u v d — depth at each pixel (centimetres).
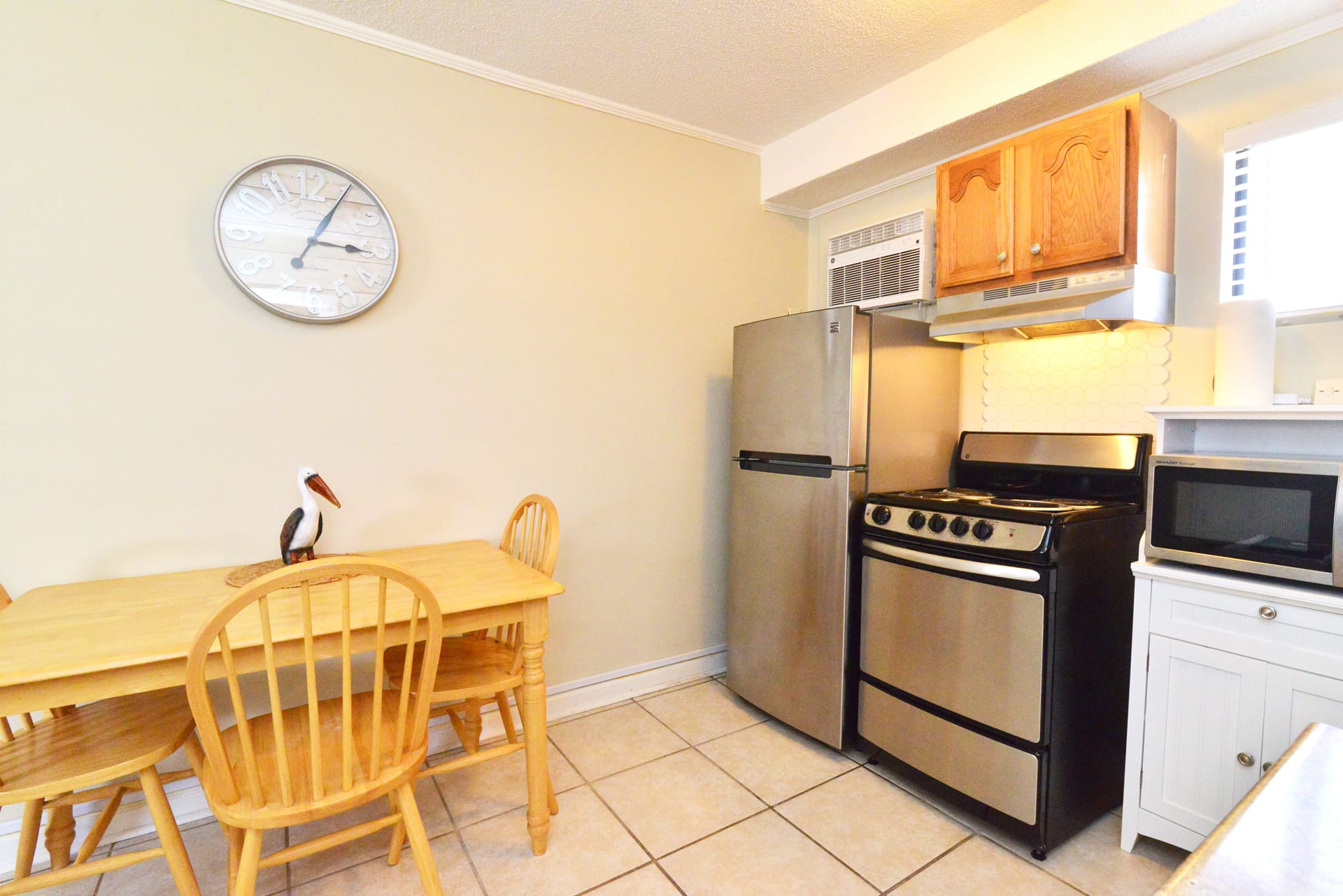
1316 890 57
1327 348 167
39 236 167
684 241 278
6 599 158
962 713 184
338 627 137
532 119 238
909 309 273
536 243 240
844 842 177
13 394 166
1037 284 197
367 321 210
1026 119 218
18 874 143
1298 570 141
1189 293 192
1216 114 186
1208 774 155
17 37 163
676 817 188
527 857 171
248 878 123
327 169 198
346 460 209
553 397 247
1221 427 183
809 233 318
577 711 256
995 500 203
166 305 181
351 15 197
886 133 243
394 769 136
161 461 183
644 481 271
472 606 154
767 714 254
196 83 182
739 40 211
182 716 152
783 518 236
